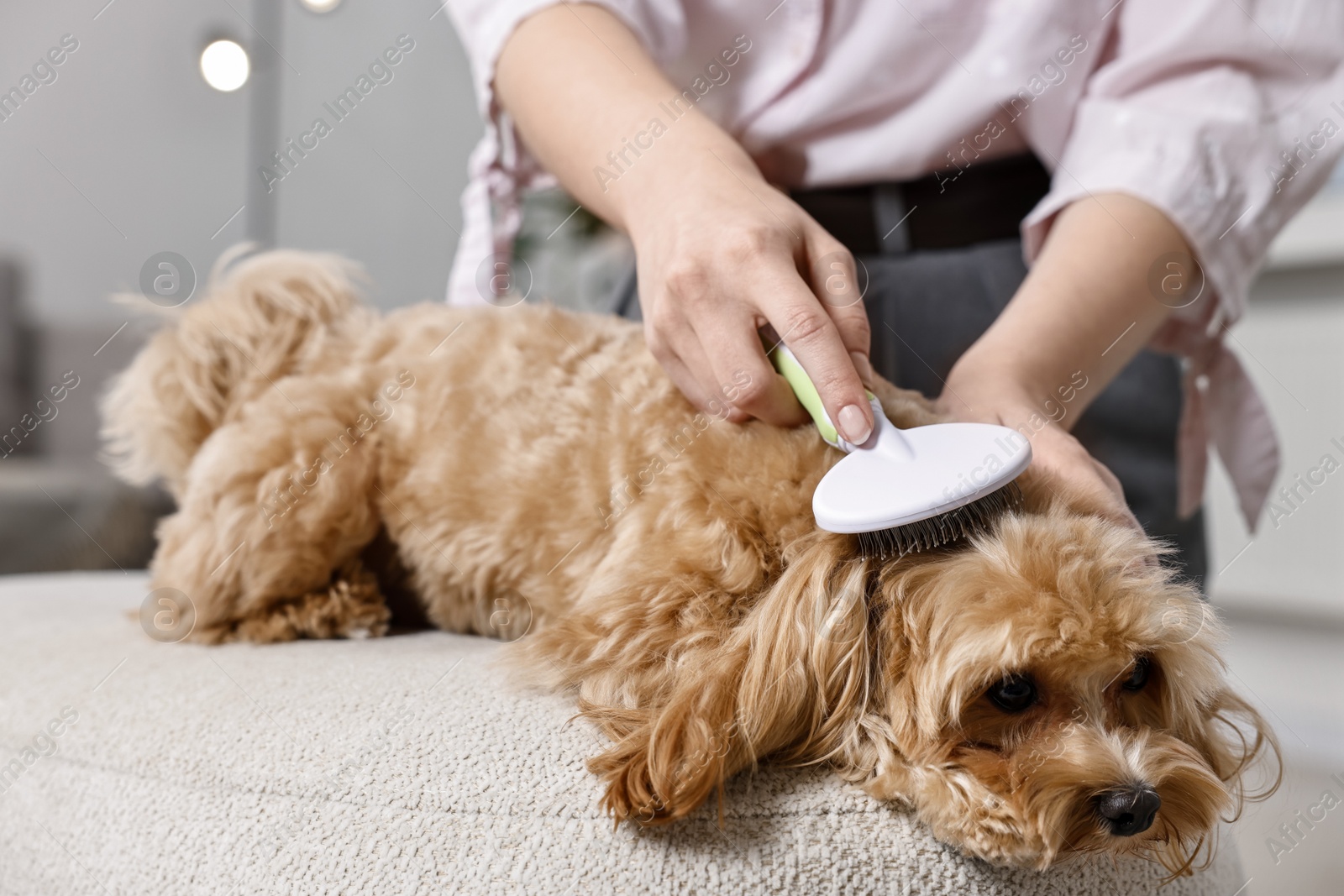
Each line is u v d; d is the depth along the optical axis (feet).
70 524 7.66
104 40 7.89
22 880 2.75
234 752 2.57
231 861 2.37
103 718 2.89
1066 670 2.35
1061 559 2.36
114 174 7.98
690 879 2.17
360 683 2.91
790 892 2.18
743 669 2.48
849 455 2.47
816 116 4.06
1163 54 3.92
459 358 3.74
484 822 2.27
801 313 2.48
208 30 8.10
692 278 2.66
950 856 2.28
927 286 4.03
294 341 4.25
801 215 2.83
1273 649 8.24
